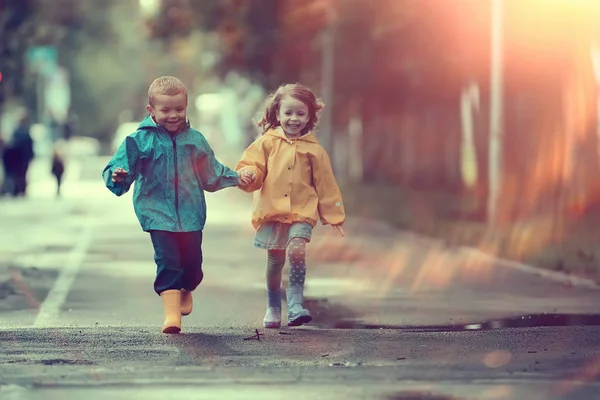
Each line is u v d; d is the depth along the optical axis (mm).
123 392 11242
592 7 41906
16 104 106562
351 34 61719
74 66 166250
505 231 35938
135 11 167375
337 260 29312
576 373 12188
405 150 76688
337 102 71750
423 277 25250
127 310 19688
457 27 51844
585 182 41438
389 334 15391
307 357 13281
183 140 15602
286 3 73312
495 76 38719
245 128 122500
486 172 58031
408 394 11148
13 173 62719
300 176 16281
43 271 26484
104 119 173625
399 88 65812
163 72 121062
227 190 74375
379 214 47656
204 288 23109
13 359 13125
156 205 15531
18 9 74438
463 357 13258
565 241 32406
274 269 16531
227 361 12992
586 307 19781
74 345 14211
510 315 18719
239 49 76562
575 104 42094
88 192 68750
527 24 43781
